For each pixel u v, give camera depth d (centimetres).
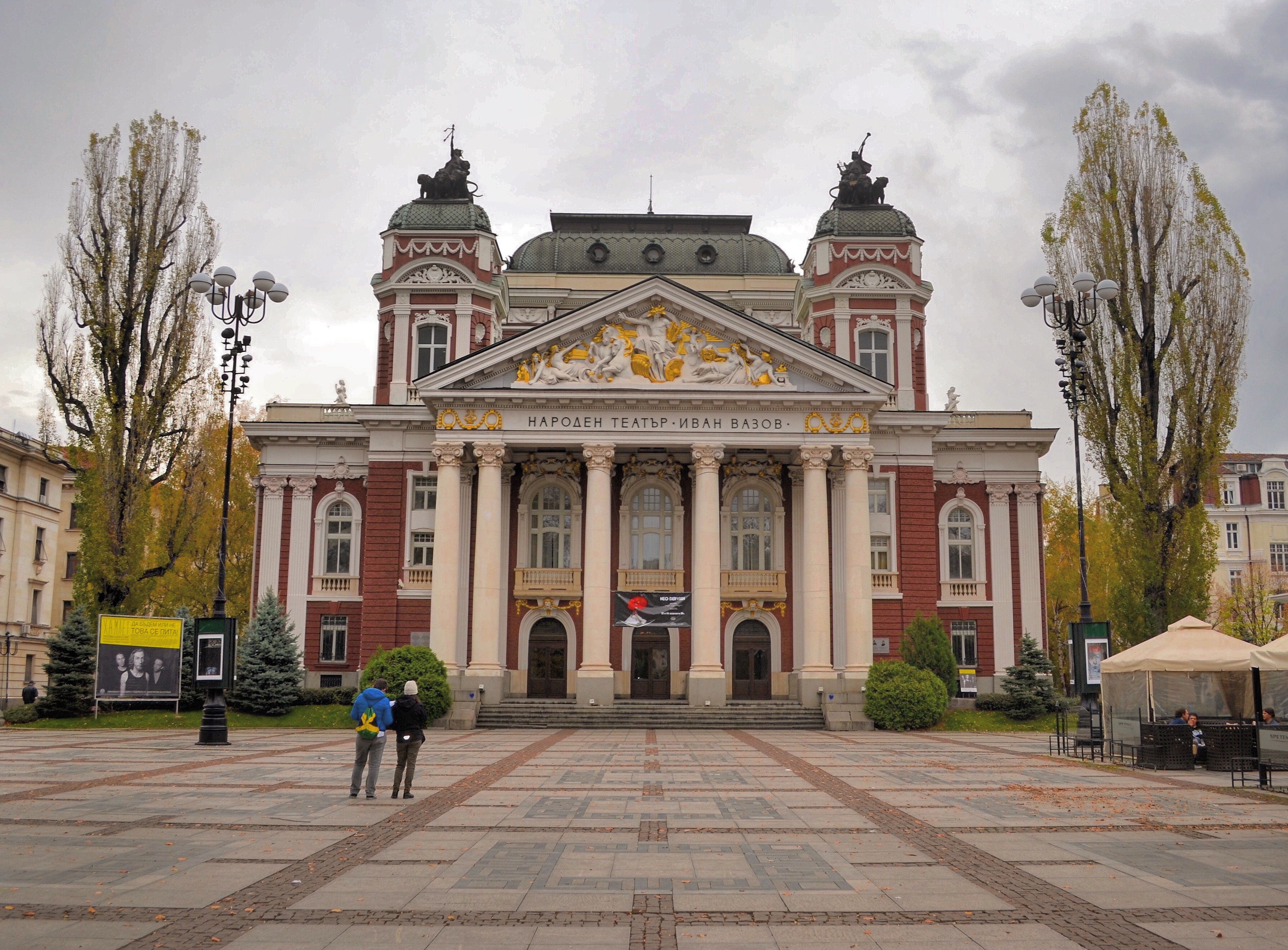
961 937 1069
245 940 1049
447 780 2388
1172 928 1102
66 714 4584
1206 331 4600
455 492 4941
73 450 5047
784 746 3603
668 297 5031
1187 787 2292
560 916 1145
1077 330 3634
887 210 5959
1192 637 2861
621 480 5400
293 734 4122
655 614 4934
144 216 5188
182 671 4712
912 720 4519
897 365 5778
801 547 5312
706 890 1266
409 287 5684
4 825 1684
